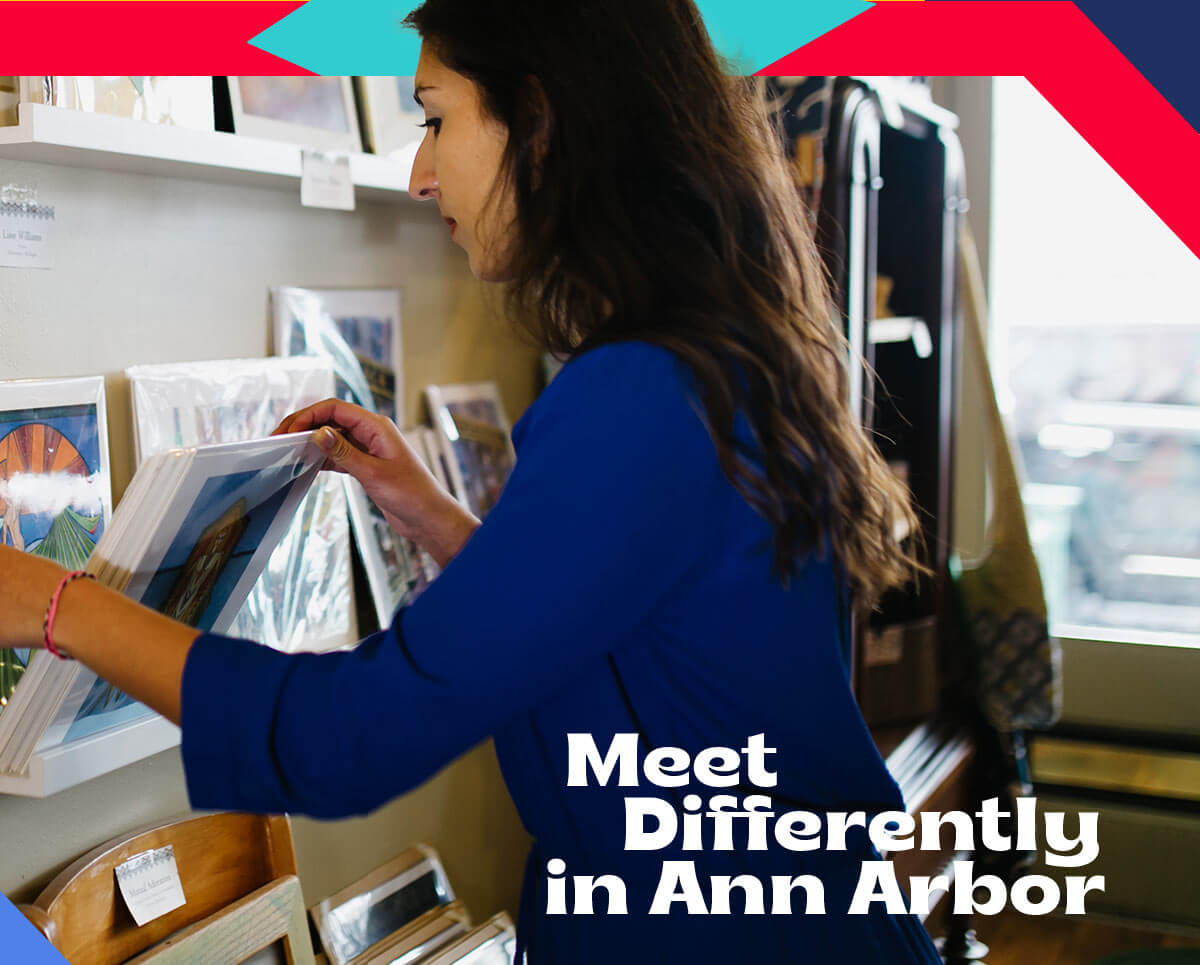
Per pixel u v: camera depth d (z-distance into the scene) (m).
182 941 1.30
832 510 0.92
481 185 0.94
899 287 2.71
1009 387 3.52
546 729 0.96
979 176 3.38
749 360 0.85
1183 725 3.02
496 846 2.22
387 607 1.76
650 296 0.87
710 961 0.96
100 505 1.30
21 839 1.26
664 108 0.89
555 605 0.78
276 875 1.48
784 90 2.15
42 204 1.25
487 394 2.12
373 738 0.77
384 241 1.86
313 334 1.67
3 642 0.87
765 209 0.96
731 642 0.89
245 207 1.56
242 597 1.24
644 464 0.80
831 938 0.97
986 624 2.79
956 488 3.45
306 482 1.20
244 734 0.78
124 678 0.82
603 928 0.99
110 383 1.35
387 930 1.75
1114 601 3.47
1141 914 3.03
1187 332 3.33
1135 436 3.42
